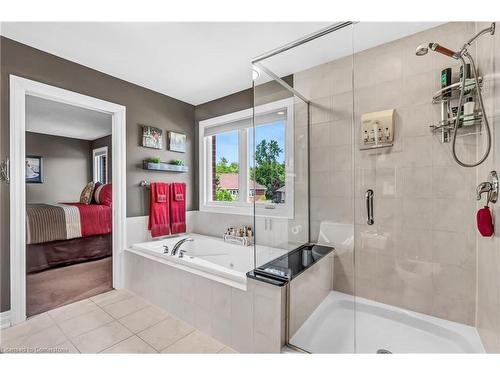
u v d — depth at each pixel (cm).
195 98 319
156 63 231
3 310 188
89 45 202
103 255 359
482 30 140
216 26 179
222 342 172
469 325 164
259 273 166
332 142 208
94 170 568
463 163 160
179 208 311
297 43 184
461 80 153
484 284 148
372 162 195
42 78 208
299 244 210
